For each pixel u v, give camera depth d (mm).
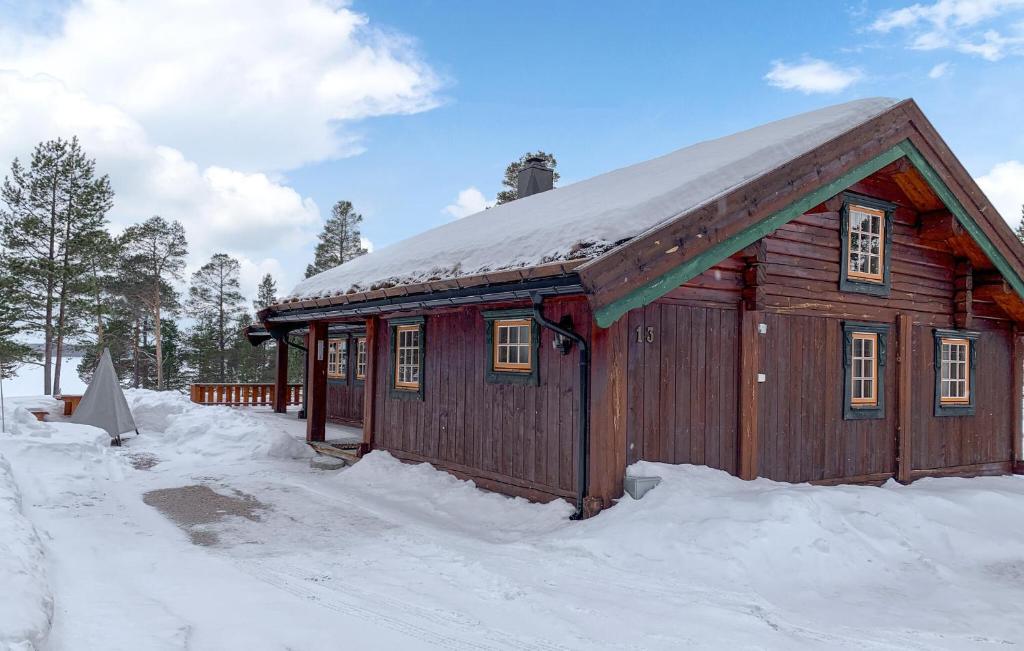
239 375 38594
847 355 8625
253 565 5441
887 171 8734
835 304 8586
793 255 8195
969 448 10109
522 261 7133
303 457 11594
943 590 5262
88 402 12672
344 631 4004
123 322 33469
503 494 8055
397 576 5176
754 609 4543
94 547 5766
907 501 7035
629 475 6664
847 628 4348
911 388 9367
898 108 8391
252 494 8422
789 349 8094
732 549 5348
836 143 7793
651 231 6242
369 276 11102
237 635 3846
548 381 7496
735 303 7691
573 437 7121
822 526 5926
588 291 5867
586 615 4355
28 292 26547
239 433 12133
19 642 3008
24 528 5234
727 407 7562
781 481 7828
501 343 8336
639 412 6945
